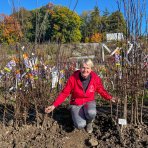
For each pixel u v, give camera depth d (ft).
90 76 6.75
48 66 7.47
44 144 6.40
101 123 7.22
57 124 7.12
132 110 6.93
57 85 7.63
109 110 8.09
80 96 6.76
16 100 6.97
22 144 6.45
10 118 7.59
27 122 7.20
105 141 6.54
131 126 6.88
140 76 6.78
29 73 6.97
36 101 7.06
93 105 6.81
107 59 9.32
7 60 9.67
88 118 6.73
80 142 6.62
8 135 6.76
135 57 6.71
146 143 6.32
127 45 6.69
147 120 7.27
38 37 7.14
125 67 6.74
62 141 6.53
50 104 7.18
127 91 6.85
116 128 6.83
